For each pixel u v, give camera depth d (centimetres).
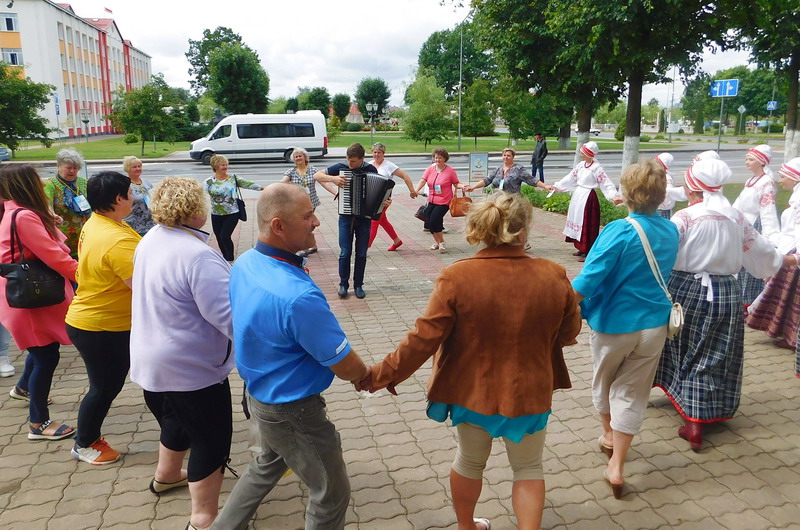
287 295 220
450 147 4253
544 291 236
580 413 413
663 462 352
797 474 339
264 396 233
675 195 740
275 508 309
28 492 323
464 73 7356
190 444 311
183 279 260
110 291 313
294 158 888
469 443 256
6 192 352
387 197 681
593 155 834
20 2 5425
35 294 345
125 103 3431
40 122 3634
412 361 239
